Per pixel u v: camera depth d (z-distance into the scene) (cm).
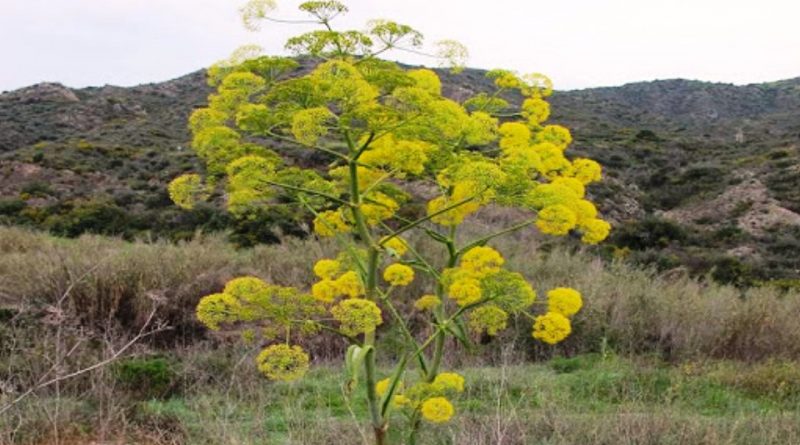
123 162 2884
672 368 793
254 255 1180
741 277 1549
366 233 341
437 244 1141
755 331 893
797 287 1397
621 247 1944
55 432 510
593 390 709
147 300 848
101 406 570
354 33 328
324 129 314
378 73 324
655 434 543
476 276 371
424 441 521
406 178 405
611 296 997
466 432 521
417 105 323
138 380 666
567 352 881
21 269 973
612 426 554
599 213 2370
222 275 978
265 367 312
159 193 2347
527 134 400
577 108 4981
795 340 893
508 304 363
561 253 1316
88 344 733
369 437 518
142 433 552
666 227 2025
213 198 1939
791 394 696
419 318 891
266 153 358
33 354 640
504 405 614
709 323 910
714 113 6134
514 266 1156
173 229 1795
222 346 787
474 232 1294
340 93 308
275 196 372
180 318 870
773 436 541
